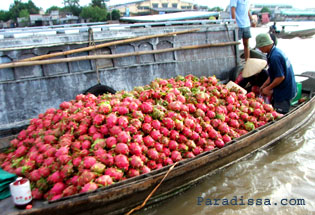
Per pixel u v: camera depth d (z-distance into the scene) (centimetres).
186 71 833
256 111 557
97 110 418
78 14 8850
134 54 721
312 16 9969
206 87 578
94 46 666
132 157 373
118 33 706
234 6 920
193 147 440
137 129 401
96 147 373
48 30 626
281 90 650
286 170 496
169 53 796
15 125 592
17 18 8744
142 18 971
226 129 488
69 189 342
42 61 600
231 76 936
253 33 3562
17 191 316
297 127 645
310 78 848
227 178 473
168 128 425
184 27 816
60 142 389
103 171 352
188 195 432
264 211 399
